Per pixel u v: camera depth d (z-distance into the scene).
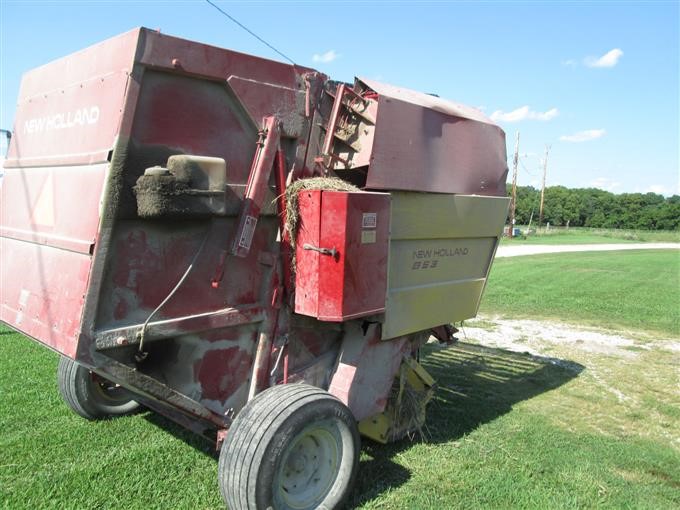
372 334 4.44
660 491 4.32
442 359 8.20
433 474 4.40
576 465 4.68
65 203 3.35
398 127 4.22
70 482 4.04
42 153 3.80
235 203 3.56
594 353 8.85
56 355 7.16
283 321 3.96
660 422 5.91
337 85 4.16
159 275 3.29
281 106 3.76
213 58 3.36
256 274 3.80
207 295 3.53
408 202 4.48
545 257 29.19
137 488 3.99
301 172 3.96
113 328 3.10
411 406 5.00
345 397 4.19
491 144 5.33
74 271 3.12
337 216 3.62
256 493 3.15
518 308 12.83
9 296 3.73
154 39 3.10
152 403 4.30
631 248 41.66
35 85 4.06
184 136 3.30
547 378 7.38
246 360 3.84
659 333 10.47
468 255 5.35
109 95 3.16
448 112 4.80
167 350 3.42
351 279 3.71
